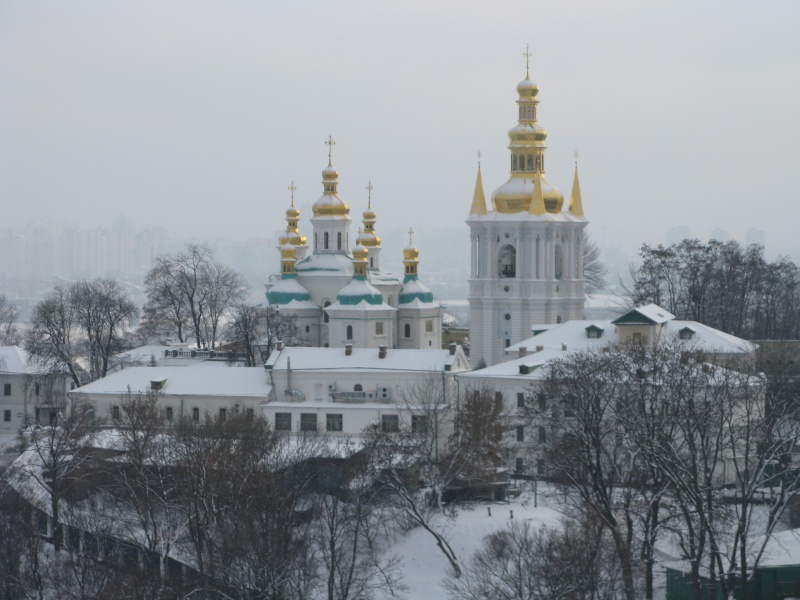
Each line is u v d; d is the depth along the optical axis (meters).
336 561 159.38
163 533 168.38
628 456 173.38
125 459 183.62
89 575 164.00
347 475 177.88
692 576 145.12
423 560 170.50
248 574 151.50
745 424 172.00
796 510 164.50
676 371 176.00
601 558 153.12
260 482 167.75
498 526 174.50
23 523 173.00
